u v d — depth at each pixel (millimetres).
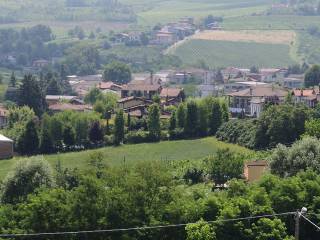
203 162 175125
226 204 108562
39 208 106188
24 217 106750
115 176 114312
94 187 108062
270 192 112875
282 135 199750
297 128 199375
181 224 105688
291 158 134250
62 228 105375
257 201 109375
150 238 106375
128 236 105375
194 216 108312
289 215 109875
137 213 107375
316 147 134625
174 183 115750
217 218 106062
